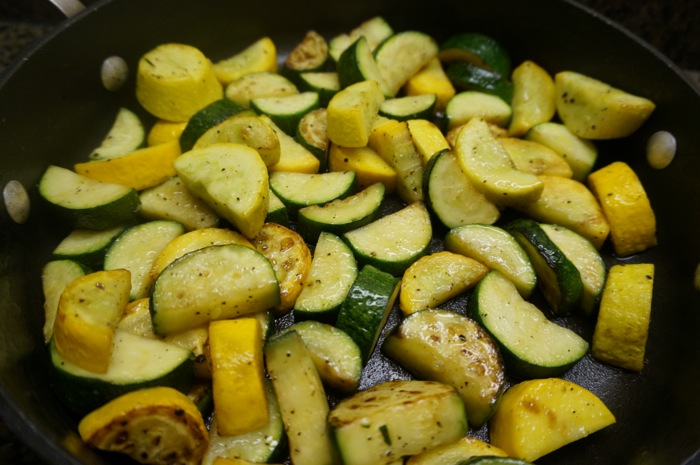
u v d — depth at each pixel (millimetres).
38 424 217
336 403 261
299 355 250
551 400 251
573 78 339
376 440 233
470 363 254
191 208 300
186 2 340
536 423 248
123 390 240
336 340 262
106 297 252
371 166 312
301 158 317
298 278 279
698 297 285
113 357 247
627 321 272
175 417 230
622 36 324
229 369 240
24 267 283
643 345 272
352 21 377
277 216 298
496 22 362
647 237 306
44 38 297
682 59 404
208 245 282
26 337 263
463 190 304
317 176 311
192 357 254
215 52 368
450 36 378
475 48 358
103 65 328
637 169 327
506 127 351
